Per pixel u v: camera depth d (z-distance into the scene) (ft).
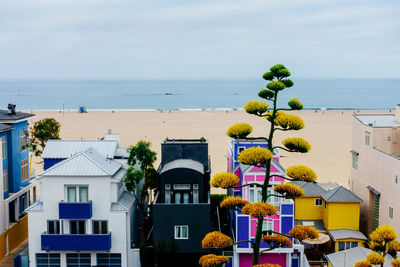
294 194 47.60
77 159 101.45
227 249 104.42
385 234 56.13
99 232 99.91
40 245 100.22
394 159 109.40
